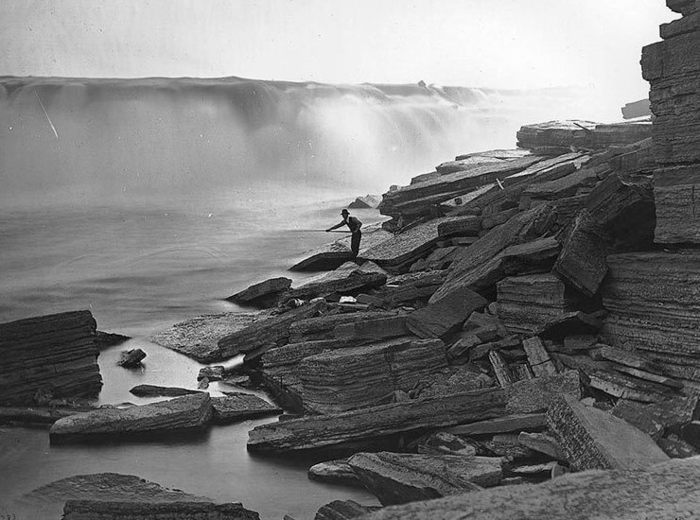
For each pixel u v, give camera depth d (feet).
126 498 24.52
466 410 29.43
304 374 33.88
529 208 48.78
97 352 40.42
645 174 43.16
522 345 34.24
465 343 34.86
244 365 43.32
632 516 13.48
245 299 57.16
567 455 23.82
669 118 31.60
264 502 26.63
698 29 30.32
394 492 24.03
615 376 30.25
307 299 50.65
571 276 32.86
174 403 34.86
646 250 33.63
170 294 60.44
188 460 30.71
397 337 36.50
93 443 32.83
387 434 29.50
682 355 30.12
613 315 32.86
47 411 35.96
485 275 37.86
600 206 33.42
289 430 30.81
